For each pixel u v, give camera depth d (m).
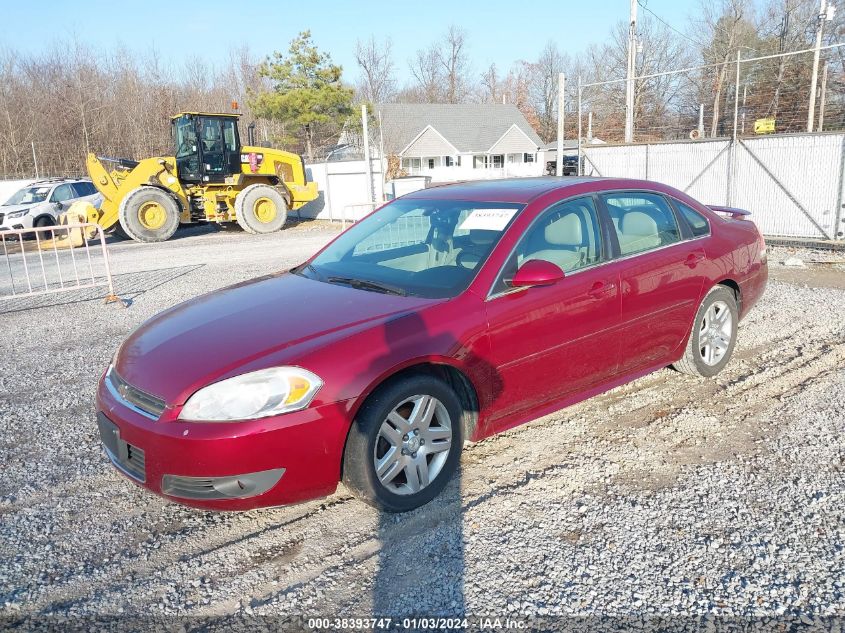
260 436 2.98
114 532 3.37
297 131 37.75
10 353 6.74
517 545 3.12
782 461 3.83
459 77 71.38
